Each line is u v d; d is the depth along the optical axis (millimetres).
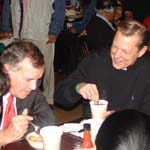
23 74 1628
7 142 1591
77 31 5098
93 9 4836
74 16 5309
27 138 1638
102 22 4039
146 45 1996
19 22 4152
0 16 4707
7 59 1627
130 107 2092
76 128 1765
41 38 4145
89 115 2072
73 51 5145
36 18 4086
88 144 1488
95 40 4059
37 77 1671
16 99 1815
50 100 4293
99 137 742
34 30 4117
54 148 1514
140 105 2115
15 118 1582
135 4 5387
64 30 5195
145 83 2098
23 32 4152
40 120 1854
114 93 2102
